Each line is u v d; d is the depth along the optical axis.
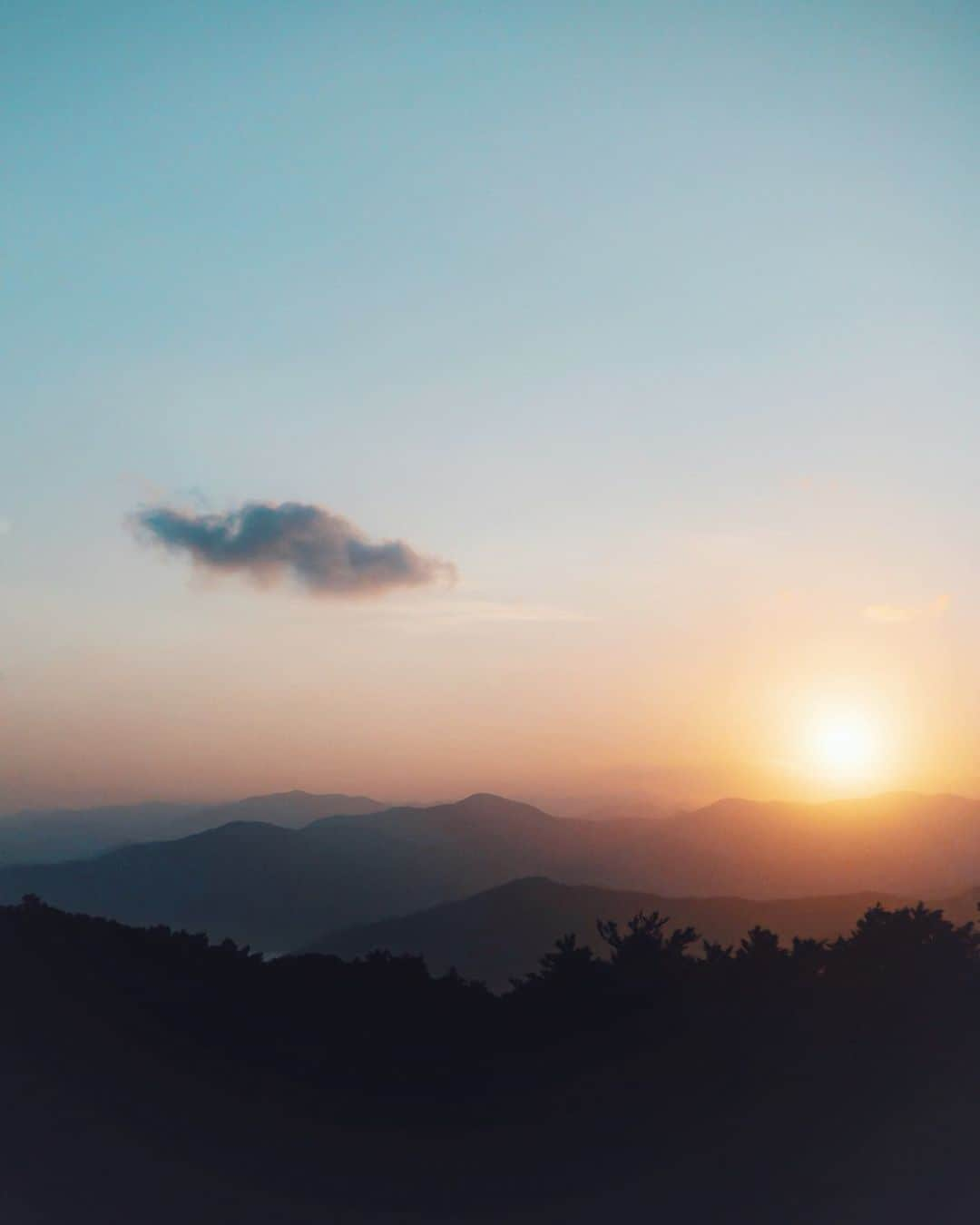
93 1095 11.21
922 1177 10.39
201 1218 9.60
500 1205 10.14
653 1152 11.05
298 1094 11.93
